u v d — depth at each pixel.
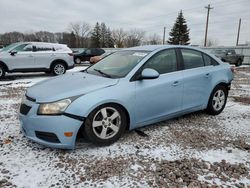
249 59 25.48
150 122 3.79
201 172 2.76
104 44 70.38
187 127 4.15
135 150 3.25
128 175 2.66
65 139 2.95
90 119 3.09
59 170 2.74
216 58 4.89
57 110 2.92
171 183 2.54
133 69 3.57
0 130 3.87
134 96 3.43
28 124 3.08
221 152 3.27
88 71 4.16
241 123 4.46
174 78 3.93
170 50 4.10
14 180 2.54
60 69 11.30
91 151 3.18
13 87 7.97
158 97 3.72
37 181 2.53
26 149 3.22
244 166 2.92
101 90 3.18
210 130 4.05
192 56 4.41
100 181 2.55
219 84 4.81
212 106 4.75
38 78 10.38
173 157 3.09
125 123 3.46
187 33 57.53
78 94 3.06
